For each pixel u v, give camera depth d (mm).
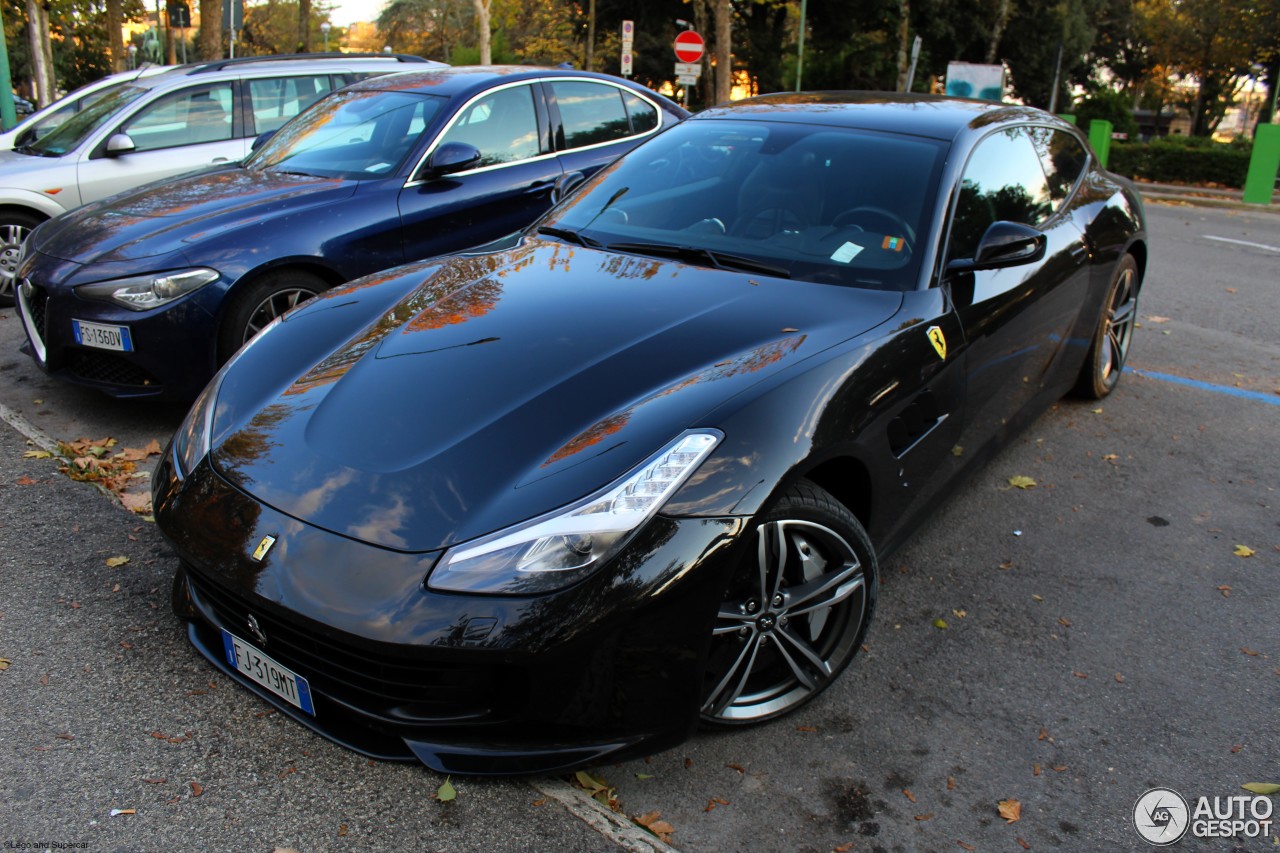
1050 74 39594
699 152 3707
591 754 2189
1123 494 4145
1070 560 3592
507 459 2244
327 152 5324
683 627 2180
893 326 2842
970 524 3844
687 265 3143
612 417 2326
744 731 2586
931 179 3311
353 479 2260
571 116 5906
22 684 2615
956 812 2354
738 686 2463
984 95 20859
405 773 2363
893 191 3291
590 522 2111
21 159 6805
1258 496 4176
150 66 8773
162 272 4215
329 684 2264
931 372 2889
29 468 3934
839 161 3447
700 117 4012
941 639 3064
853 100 3943
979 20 36812
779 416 2371
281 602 2139
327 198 4801
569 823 2242
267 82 7543
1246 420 5035
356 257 4777
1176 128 63344
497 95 5555
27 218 6695
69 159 6816
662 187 3605
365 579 2098
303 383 2633
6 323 6199
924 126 3607
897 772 2477
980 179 3516
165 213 4609
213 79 7324
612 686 2156
